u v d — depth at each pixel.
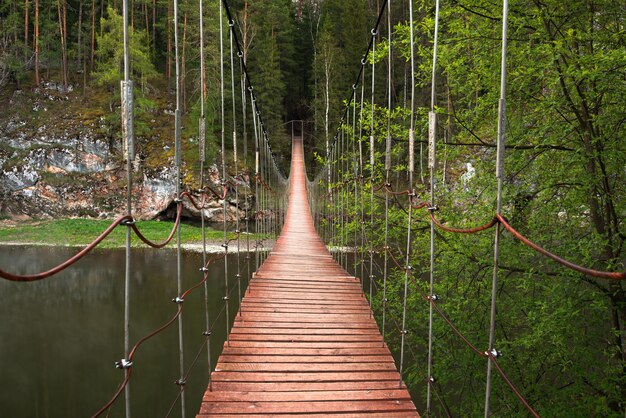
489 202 4.06
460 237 4.50
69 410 6.16
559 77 3.31
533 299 4.10
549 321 3.44
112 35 20.95
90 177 22.78
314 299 5.20
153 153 23.09
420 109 5.04
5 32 26.09
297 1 43.16
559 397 4.04
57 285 11.97
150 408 6.31
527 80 3.66
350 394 3.03
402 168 5.87
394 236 6.03
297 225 13.98
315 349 3.76
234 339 3.94
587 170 3.74
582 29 3.65
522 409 4.08
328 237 10.45
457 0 4.11
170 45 23.91
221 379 3.20
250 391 3.04
